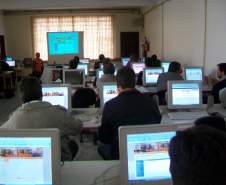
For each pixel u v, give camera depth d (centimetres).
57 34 1315
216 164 66
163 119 346
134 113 251
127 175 159
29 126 210
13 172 152
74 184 177
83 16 1410
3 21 1383
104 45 1429
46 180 151
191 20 733
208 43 630
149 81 650
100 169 197
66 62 1329
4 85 966
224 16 561
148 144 159
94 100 452
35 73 1152
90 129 332
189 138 70
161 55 1062
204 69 649
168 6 950
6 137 150
